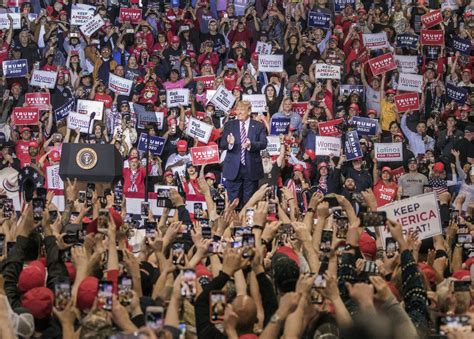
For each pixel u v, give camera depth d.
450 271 13.02
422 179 25.75
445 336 8.09
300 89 30.00
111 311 8.45
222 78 29.94
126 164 26.78
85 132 27.62
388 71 31.08
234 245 10.62
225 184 22.30
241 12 34.69
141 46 31.92
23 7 33.59
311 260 10.06
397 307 8.30
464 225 15.44
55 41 31.69
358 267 10.54
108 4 34.53
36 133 27.73
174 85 30.50
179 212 13.17
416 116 29.47
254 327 9.20
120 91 29.27
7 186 24.30
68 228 11.73
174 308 8.73
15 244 10.53
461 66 32.62
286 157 25.83
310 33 33.16
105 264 11.03
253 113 28.34
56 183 23.45
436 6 36.00
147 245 11.31
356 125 28.33
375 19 33.81
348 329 7.63
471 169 25.89
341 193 25.58
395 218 12.78
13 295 9.95
